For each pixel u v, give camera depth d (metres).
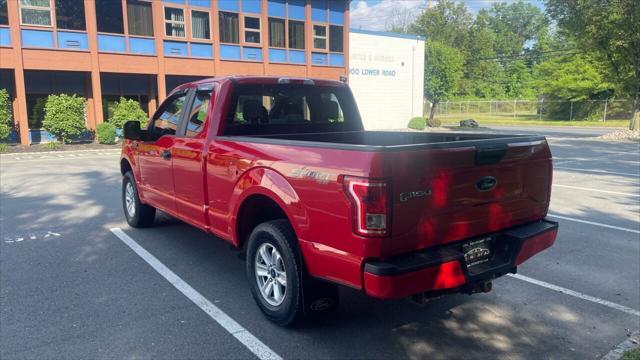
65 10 21.70
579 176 13.06
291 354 3.76
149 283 5.18
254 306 4.62
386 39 35.06
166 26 24.44
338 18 31.31
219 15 26.27
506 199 3.97
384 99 35.72
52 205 9.10
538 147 4.25
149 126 6.46
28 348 3.79
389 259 3.32
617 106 45.16
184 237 6.89
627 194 10.40
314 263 3.68
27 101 23.08
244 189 4.37
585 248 6.54
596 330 4.21
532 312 4.55
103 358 3.66
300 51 29.69
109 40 22.72
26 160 17.09
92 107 24.66
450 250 3.57
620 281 5.34
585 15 25.11
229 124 5.10
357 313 4.51
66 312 4.45
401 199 3.25
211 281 5.24
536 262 5.97
